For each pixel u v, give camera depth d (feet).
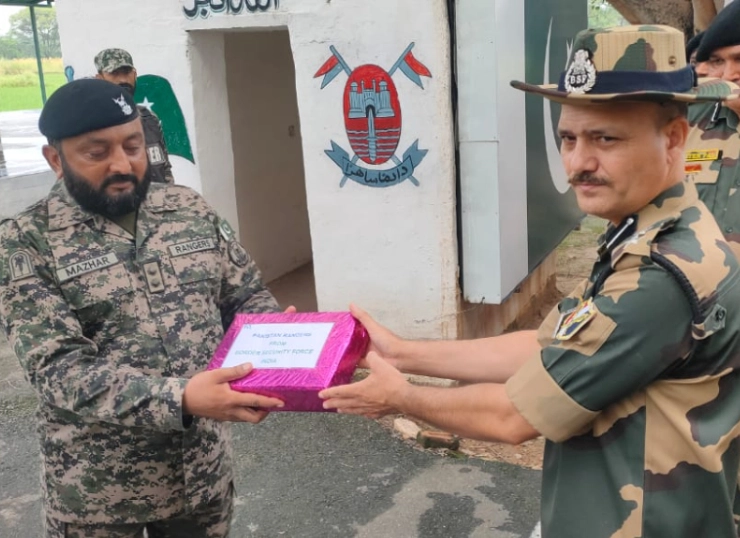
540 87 4.66
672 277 4.25
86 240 5.98
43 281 5.79
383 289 14.61
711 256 4.33
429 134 13.51
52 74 40.47
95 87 5.75
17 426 13.60
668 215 4.47
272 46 20.80
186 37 15.47
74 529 6.23
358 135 14.03
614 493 4.57
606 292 4.47
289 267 22.59
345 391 5.44
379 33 13.42
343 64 13.82
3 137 44.57
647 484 4.46
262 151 20.77
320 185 14.61
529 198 15.51
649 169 4.42
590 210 4.62
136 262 6.12
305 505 10.70
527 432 4.72
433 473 11.46
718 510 4.51
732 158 8.95
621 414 4.56
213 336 6.43
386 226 14.28
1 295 5.76
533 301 19.48
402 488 11.05
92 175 5.81
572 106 4.50
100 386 5.52
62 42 16.66
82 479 6.02
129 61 14.85
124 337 6.01
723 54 8.97
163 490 6.18
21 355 5.67
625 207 4.55
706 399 4.43
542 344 5.39
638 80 4.26
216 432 6.48
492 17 12.78
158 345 6.08
